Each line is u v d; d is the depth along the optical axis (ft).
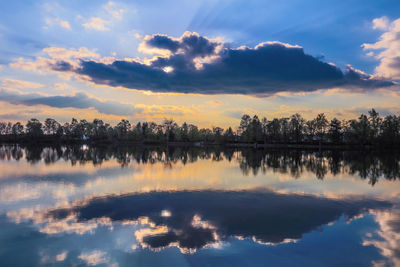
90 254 25.08
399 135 315.17
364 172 88.12
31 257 24.36
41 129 529.45
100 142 497.87
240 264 23.41
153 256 24.76
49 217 35.96
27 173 77.97
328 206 43.37
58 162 113.50
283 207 42.70
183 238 29.25
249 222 34.99
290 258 24.58
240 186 61.41
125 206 42.37
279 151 249.75
